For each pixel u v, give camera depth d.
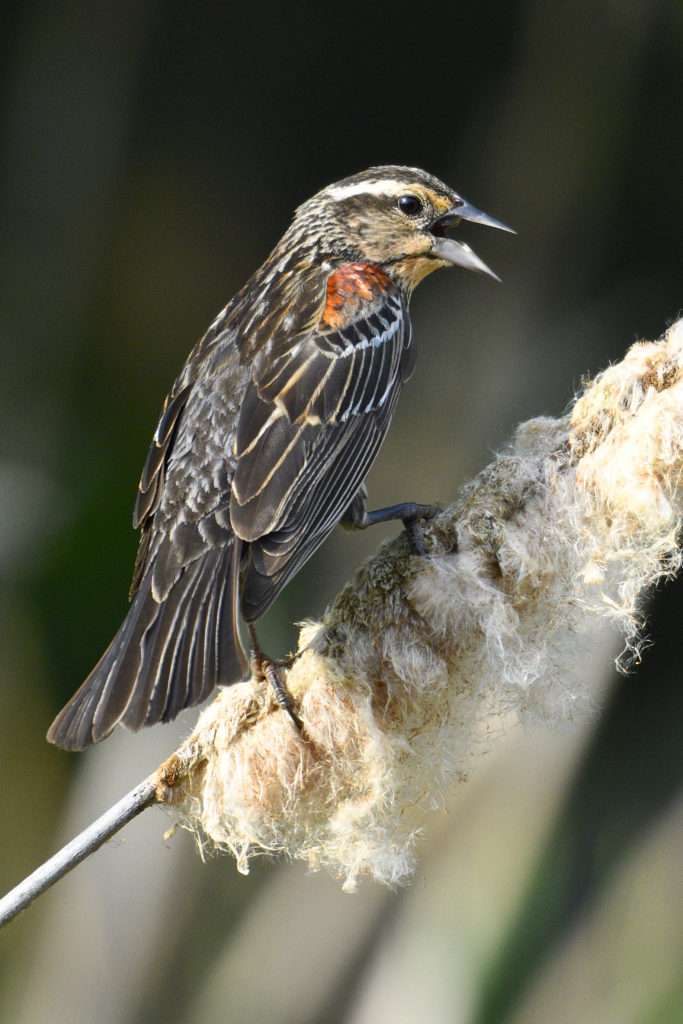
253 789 5.48
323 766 5.53
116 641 5.96
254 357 6.82
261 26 14.28
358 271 7.42
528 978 10.57
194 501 6.42
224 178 14.41
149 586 6.16
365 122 14.48
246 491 6.30
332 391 6.74
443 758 5.74
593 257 13.38
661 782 12.04
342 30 14.34
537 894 10.85
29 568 11.72
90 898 11.43
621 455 5.67
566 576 5.72
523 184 13.41
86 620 11.80
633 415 5.74
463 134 14.02
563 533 5.70
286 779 5.48
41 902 11.60
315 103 14.55
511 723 6.86
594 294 13.38
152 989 11.21
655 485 5.62
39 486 12.20
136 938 11.28
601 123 13.12
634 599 5.75
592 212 13.32
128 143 13.87
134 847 11.45
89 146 13.61
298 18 14.20
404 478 12.84
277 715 5.54
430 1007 10.57
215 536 6.30
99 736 5.61
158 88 14.15
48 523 11.91
